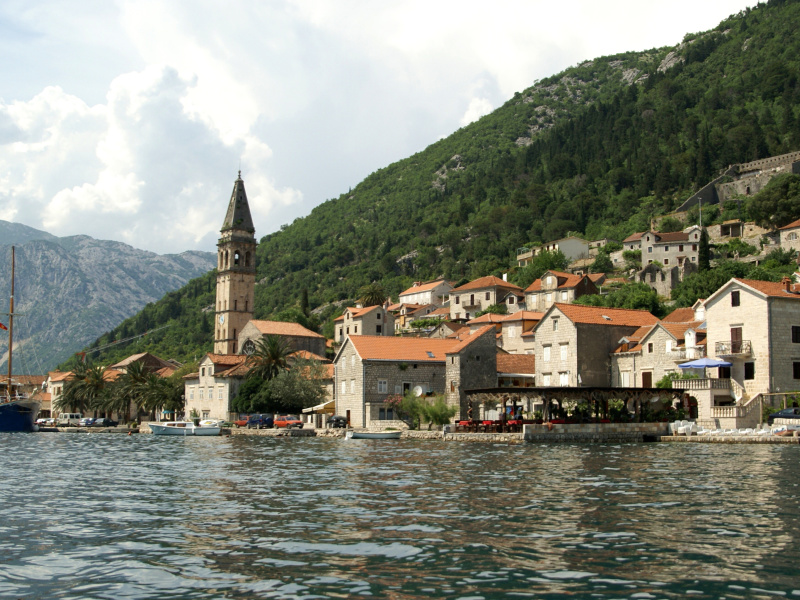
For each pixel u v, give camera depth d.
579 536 27.59
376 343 107.12
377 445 78.94
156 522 31.98
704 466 49.19
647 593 20.80
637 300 145.38
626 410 83.88
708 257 172.25
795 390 77.81
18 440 108.69
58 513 34.84
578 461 53.97
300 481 45.66
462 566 23.67
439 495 38.06
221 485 44.44
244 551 26.16
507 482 42.56
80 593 21.80
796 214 188.50
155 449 81.44
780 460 52.62
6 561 25.42
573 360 95.62
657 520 30.39
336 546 26.64
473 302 187.25
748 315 79.31
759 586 21.30
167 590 21.83
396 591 21.27
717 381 76.88
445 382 106.25
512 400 85.88
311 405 123.88
